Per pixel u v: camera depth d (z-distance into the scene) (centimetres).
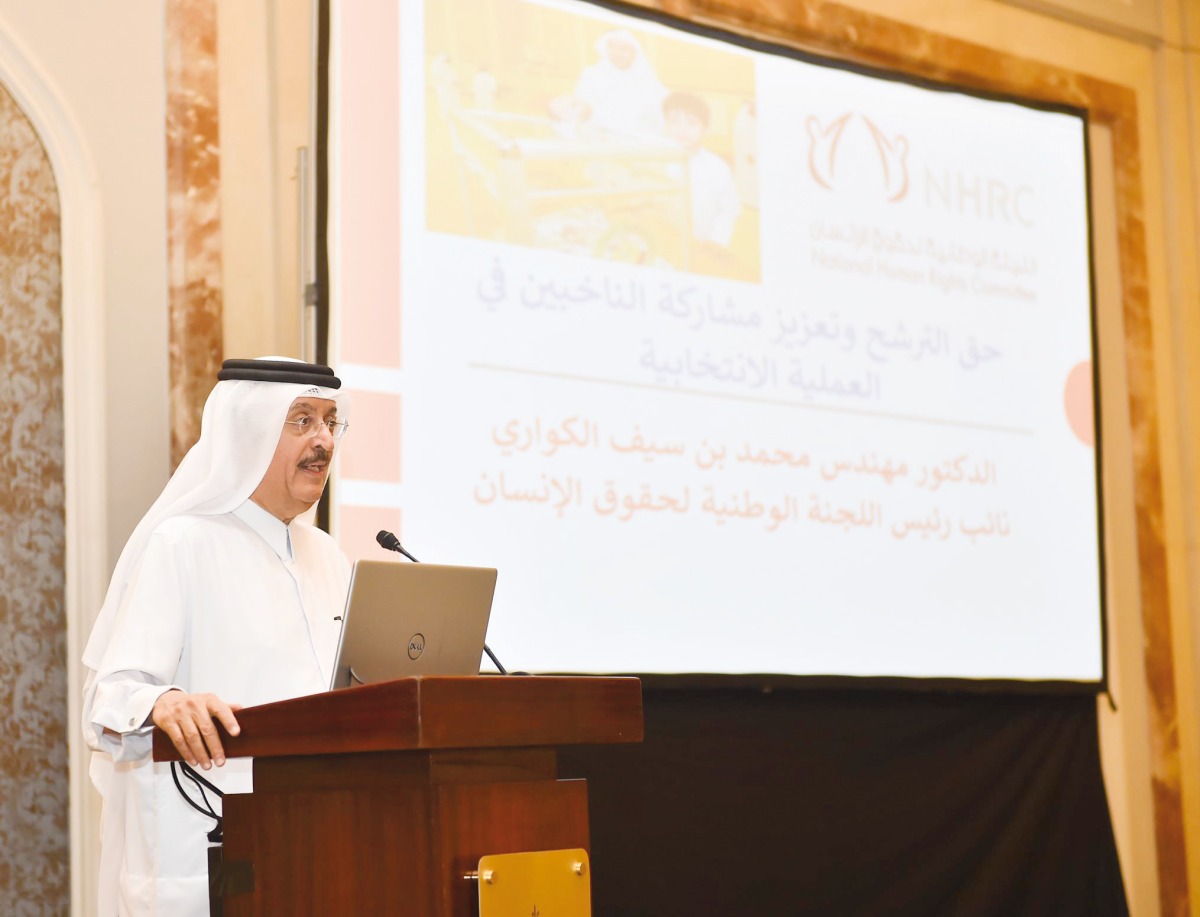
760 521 356
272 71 308
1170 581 455
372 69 310
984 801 381
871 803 362
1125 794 431
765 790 346
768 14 394
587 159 344
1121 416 457
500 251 325
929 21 429
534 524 321
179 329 289
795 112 384
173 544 195
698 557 344
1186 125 482
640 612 333
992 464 402
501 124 330
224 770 193
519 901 141
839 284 383
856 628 367
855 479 375
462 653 176
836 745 359
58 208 280
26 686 266
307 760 153
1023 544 403
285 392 204
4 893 260
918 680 369
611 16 354
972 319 407
